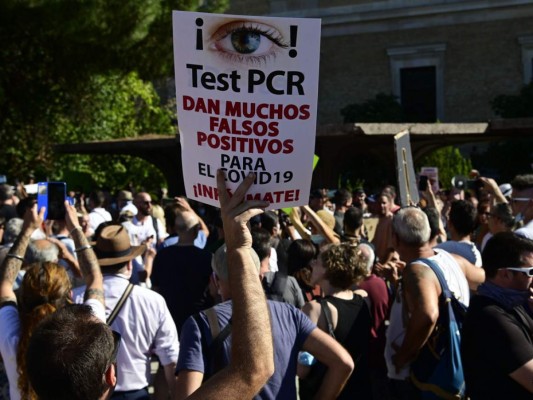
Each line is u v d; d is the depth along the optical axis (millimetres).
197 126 2379
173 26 2311
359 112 25266
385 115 24984
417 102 27484
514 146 22188
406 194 6477
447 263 4043
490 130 12938
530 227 5469
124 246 4066
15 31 18406
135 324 3812
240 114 2342
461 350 3455
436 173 11336
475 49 26375
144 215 8953
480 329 3289
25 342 3004
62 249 4812
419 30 27141
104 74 19547
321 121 28594
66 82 20078
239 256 1975
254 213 2039
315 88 2326
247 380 1832
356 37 28062
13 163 20656
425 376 3820
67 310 1979
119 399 3748
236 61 2312
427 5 26766
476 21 26297
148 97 23734
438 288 3891
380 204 6988
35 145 20859
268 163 2361
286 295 4562
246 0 29219
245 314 1897
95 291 3410
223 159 2377
